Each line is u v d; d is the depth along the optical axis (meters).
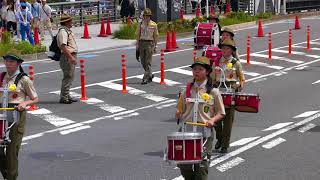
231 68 17.72
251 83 32.09
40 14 50.00
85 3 66.94
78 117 23.16
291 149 18.44
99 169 16.25
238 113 24.09
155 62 39.59
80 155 17.66
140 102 26.48
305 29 62.56
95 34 55.72
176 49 46.81
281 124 22.05
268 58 42.00
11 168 13.46
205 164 12.66
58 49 25.48
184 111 13.17
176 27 58.81
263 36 56.16
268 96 28.14
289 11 83.88
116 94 28.31
